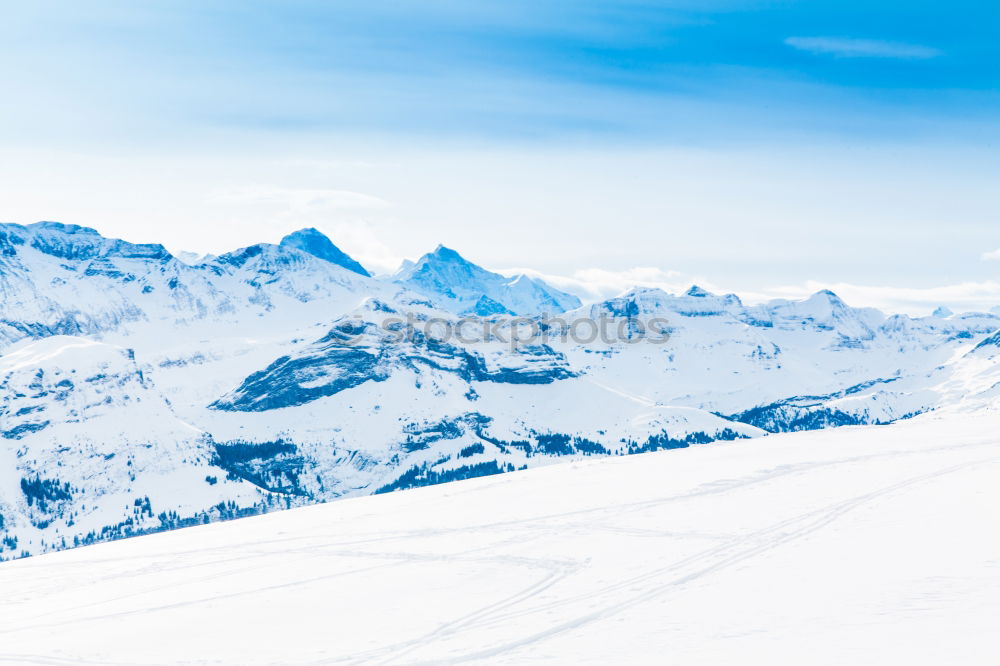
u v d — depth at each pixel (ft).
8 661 155.63
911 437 422.82
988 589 144.36
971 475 273.95
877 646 121.80
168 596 202.28
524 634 149.59
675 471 345.92
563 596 173.88
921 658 114.62
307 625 167.22
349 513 317.63
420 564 216.33
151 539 300.81
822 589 156.56
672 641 135.95
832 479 290.15
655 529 232.12
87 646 162.09
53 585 226.99
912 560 169.99
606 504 279.90
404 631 158.40
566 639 143.95
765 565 181.37
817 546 193.67
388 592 189.57
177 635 165.89
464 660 138.51
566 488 324.80
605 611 159.22
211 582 214.69
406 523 279.90
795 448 399.44
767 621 140.87
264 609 182.50
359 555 234.17
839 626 133.49
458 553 225.35
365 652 147.64
